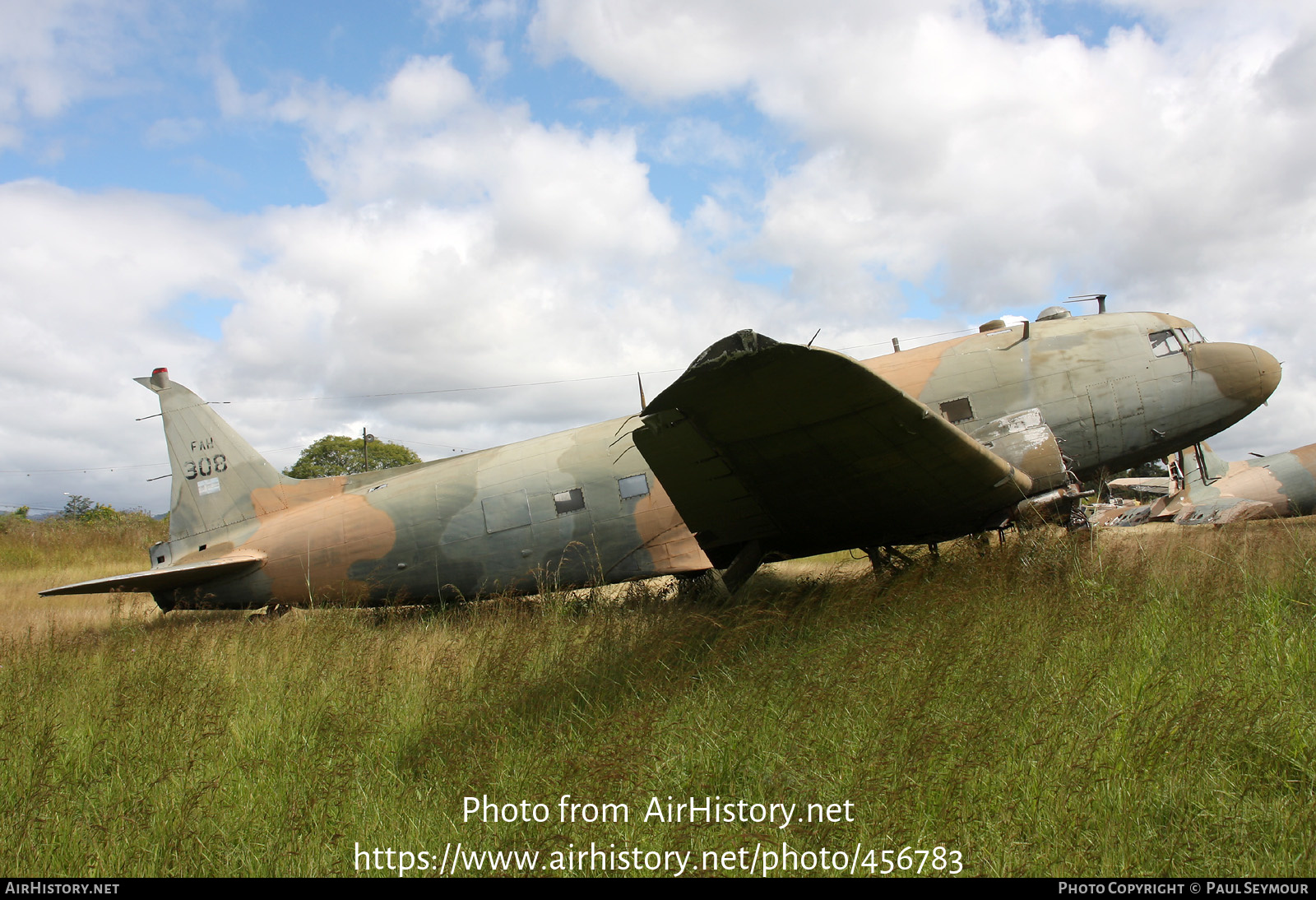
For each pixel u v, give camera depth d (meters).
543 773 3.42
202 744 4.12
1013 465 7.18
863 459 5.98
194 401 10.64
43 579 16.03
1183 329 8.87
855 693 3.88
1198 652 4.20
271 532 9.98
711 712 3.92
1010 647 4.32
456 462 9.87
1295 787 2.95
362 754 3.96
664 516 8.91
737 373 4.88
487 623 7.65
